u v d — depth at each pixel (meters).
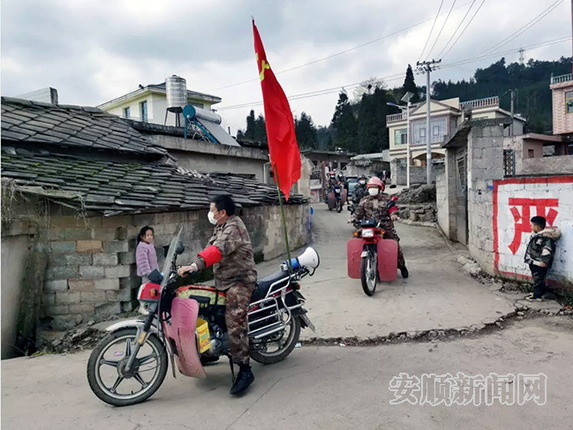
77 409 3.37
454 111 36.69
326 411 3.16
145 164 9.09
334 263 8.95
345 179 27.12
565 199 5.51
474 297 5.88
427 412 3.09
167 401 3.46
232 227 3.66
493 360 3.94
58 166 7.14
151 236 6.17
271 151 4.23
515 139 28.11
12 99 8.80
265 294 4.05
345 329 4.88
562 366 3.74
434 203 14.75
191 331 3.41
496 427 2.86
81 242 6.24
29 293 6.02
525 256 5.64
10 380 4.06
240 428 2.98
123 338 3.45
